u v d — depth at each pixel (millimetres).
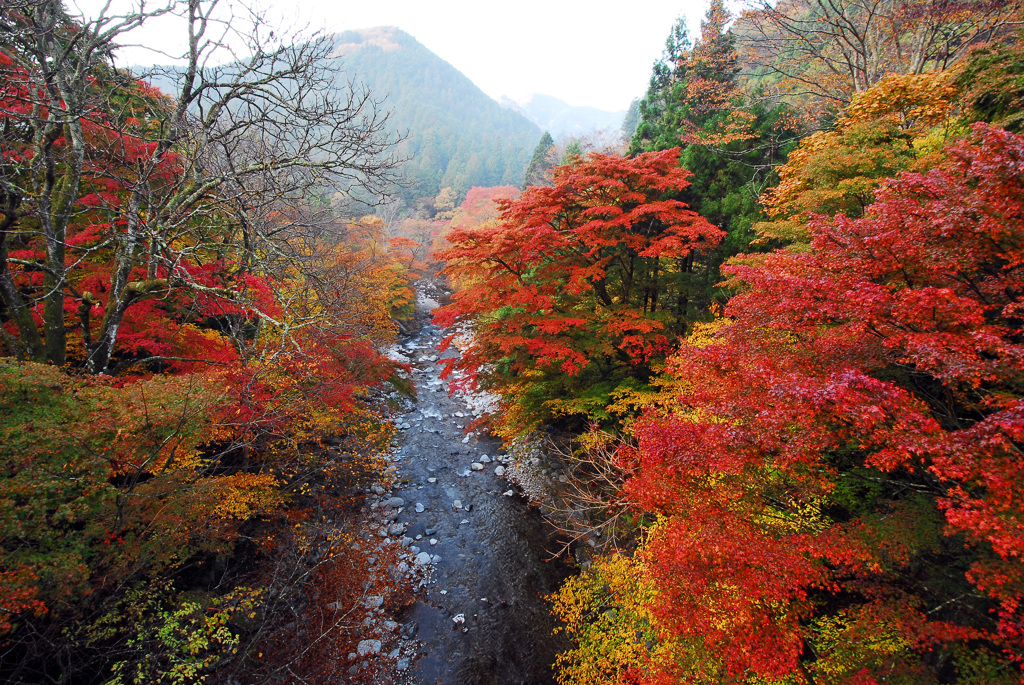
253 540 8953
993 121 7617
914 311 4102
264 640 7621
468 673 7727
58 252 7785
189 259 10430
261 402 8711
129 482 7918
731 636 4566
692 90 15562
